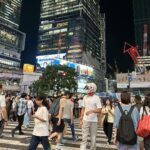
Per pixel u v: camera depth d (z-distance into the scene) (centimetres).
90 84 607
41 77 5959
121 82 4116
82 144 593
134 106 436
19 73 6147
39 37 16062
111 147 780
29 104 1210
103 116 862
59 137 691
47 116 509
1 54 15238
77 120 1842
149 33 17262
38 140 503
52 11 16012
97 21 18662
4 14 18775
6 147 709
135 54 9300
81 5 15050
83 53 13900
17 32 17412
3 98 662
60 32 15162
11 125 1304
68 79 5772
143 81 3928
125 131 408
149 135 409
